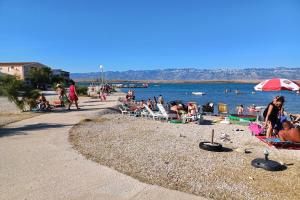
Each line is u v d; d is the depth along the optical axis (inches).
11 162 332.2
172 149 412.8
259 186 277.4
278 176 304.8
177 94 2906.0
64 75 4736.7
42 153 369.7
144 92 3403.1
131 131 552.7
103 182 275.4
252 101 1911.9
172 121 716.7
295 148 436.1
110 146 419.5
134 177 292.5
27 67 3481.8
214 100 1999.3
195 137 518.9
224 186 275.9
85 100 1344.7
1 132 507.8
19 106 828.6
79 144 423.5
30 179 281.3
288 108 1386.6
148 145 434.0
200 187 272.5
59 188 260.8
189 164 342.3
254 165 334.0
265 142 467.8
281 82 585.0
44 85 3346.5
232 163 348.2
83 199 239.8
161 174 305.3
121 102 1200.8
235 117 788.6
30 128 548.4
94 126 589.9
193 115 738.2
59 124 597.6
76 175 292.8
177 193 254.5
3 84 820.6
